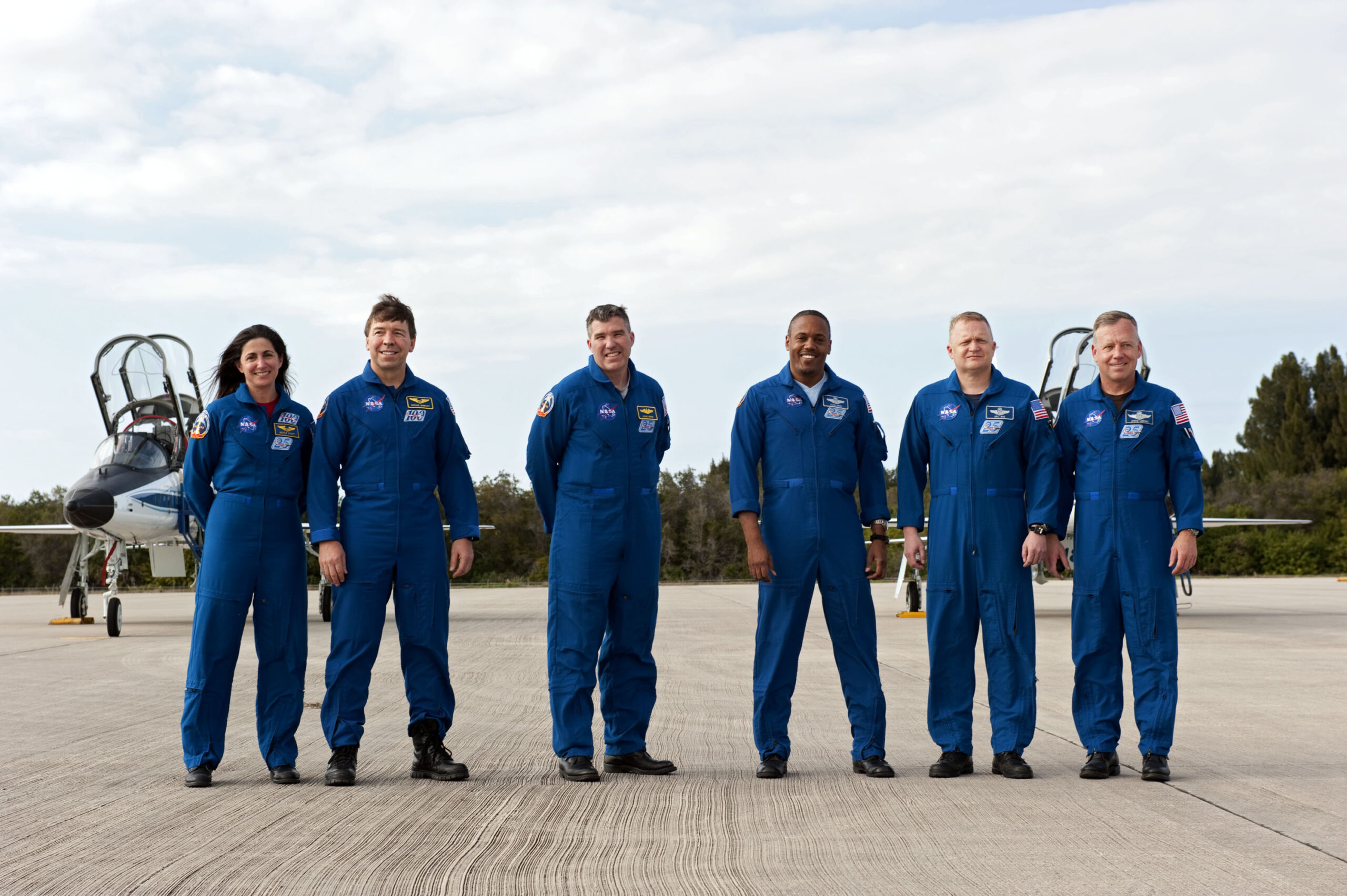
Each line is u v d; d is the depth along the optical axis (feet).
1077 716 15.31
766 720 15.24
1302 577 138.31
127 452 43.11
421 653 15.19
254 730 19.36
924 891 9.45
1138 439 15.17
